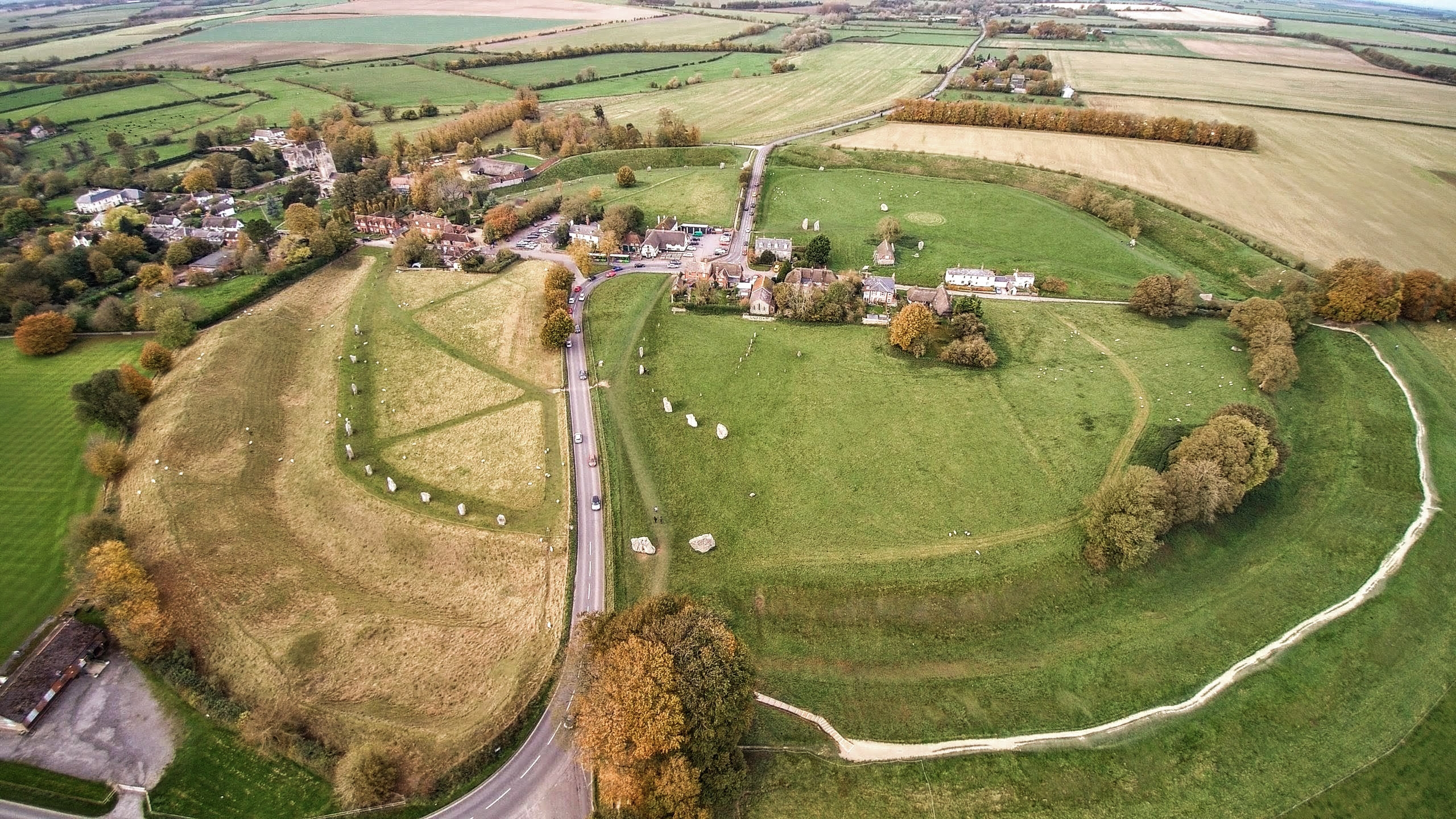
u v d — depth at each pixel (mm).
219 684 80188
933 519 100375
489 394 128375
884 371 132375
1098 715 78375
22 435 115000
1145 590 91938
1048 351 137375
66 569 91750
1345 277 143375
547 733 76000
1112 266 170375
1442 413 119000
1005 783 72062
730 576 93188
